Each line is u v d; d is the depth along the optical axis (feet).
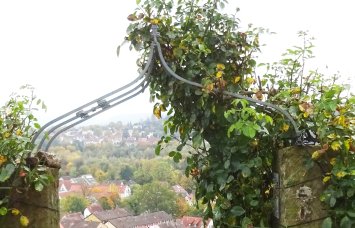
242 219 10.30
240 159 10.10
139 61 10.51
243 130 8.91
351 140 8.74
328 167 8.95
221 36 10.60
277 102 9.98
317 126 9.05
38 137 9.09
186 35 10.32
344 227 8.59
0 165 8.25
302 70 10.18
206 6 10.55
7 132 8.49
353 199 8.71
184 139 10.87
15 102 8.75
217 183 10.48
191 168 11.05
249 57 10.71
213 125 10.50
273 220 10.16
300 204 9.00
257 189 10.29
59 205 9.30
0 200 8.43
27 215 8.59
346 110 8.99
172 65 10.15
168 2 10.24
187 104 10.59
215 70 10.34
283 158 9.29
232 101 9.84
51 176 8.72
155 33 9.95
